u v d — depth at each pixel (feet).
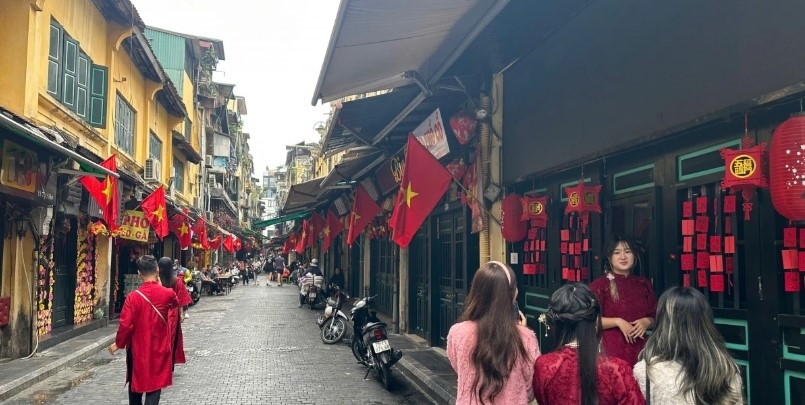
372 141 35.19
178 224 66.80
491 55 22.29
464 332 9.11
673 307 8.23
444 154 27.07
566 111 18.97
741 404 7.84
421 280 40.09
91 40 39.52
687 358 7.93
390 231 46.73
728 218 13.39
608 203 17.87
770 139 11.98
